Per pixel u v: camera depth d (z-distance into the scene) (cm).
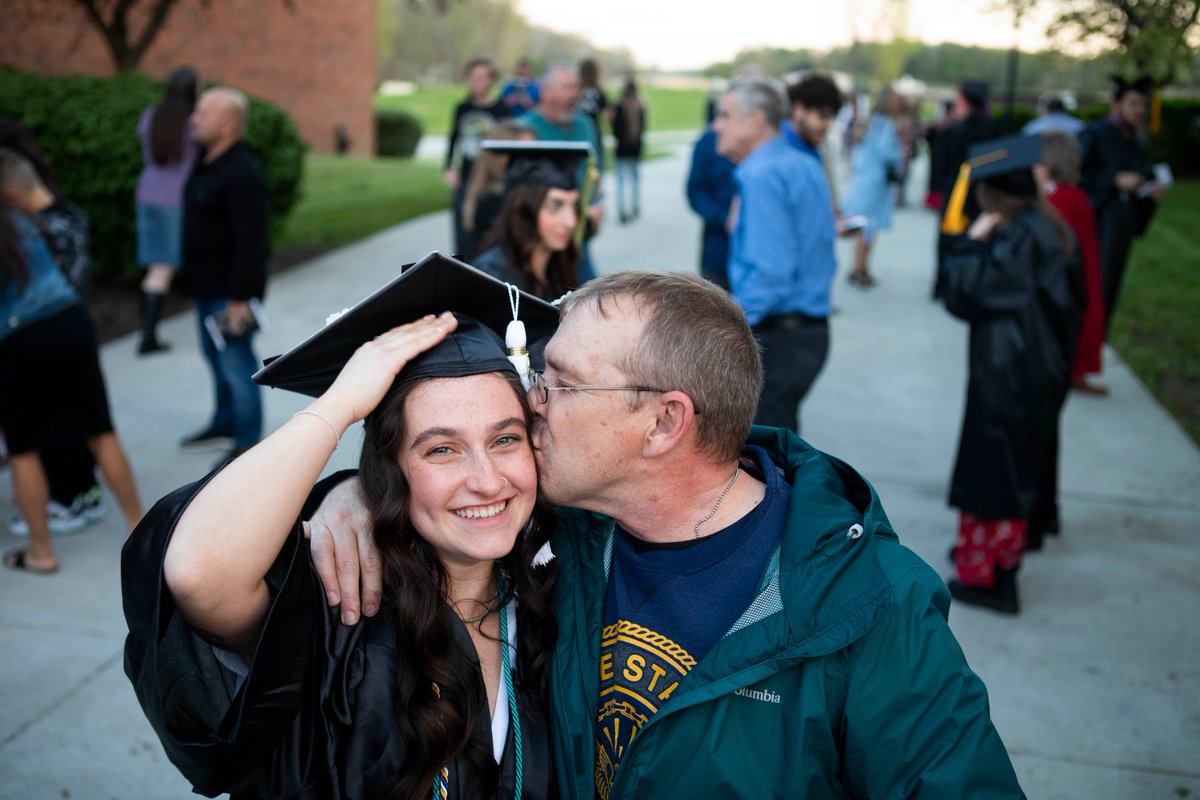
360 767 137
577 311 147
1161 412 651
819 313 398
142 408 601
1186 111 1970
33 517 407
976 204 412
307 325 786
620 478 147
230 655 131
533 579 156
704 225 679
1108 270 712
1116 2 738
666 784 142
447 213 1347
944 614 144
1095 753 323
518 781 148
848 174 1861
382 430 138
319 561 139
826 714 137
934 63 4181
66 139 804
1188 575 442
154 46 1939
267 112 891
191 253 502
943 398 680
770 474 157
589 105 1180
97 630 378
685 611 149
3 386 389
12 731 321
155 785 300
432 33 5972
